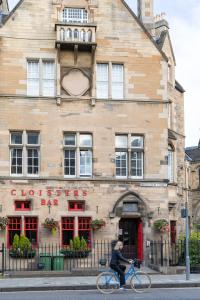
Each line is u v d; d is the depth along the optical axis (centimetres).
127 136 3184
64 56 3153
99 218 3075
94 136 3136
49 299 1892
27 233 3020
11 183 3020
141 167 3188
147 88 3225
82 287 2269
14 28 3128
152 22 3575
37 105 3100
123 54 3222
